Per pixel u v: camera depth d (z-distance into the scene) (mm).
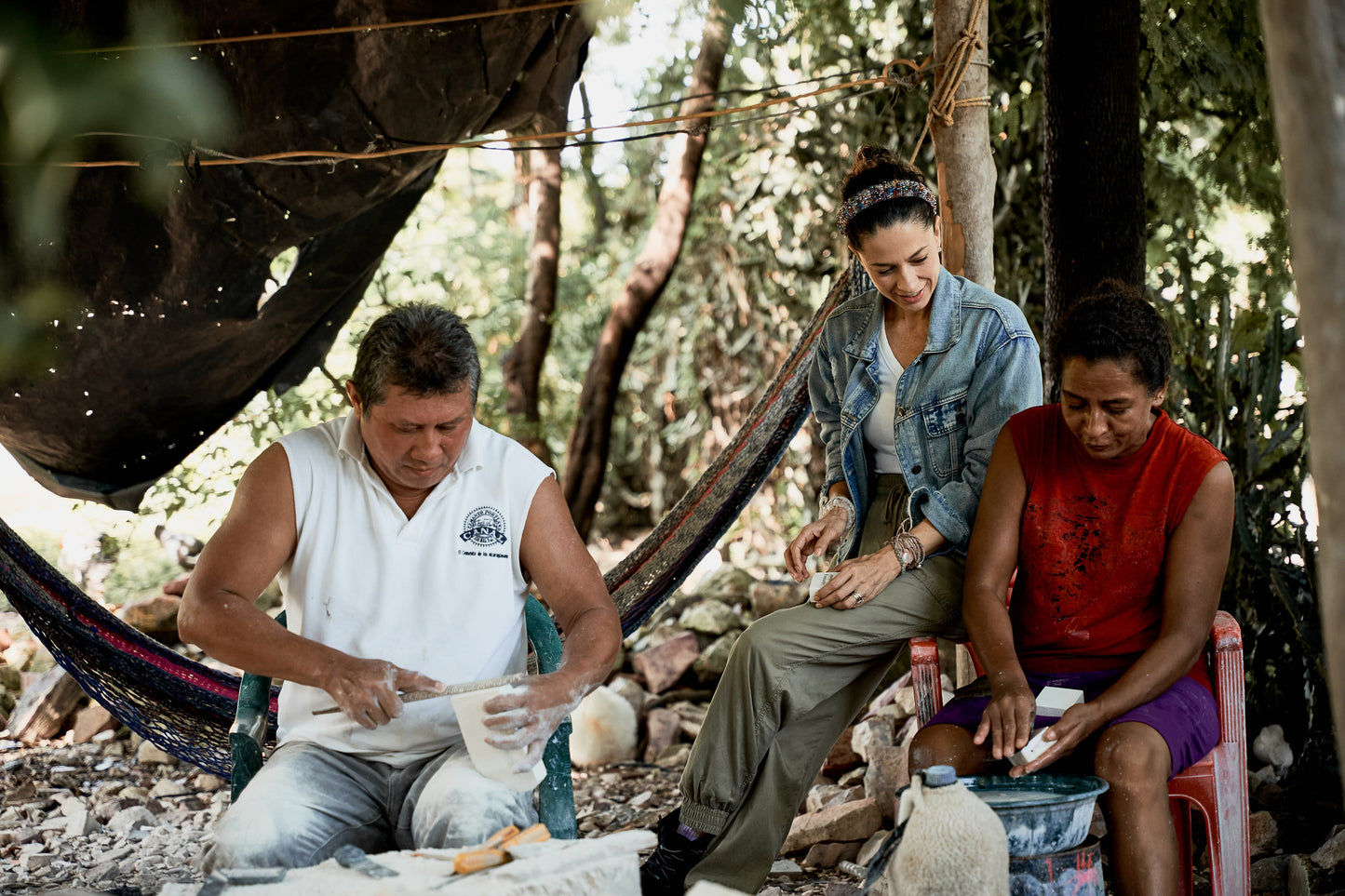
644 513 10711
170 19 2984
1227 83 4125
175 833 3756
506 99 3617
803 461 8148
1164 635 2461
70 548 5613
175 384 3684
